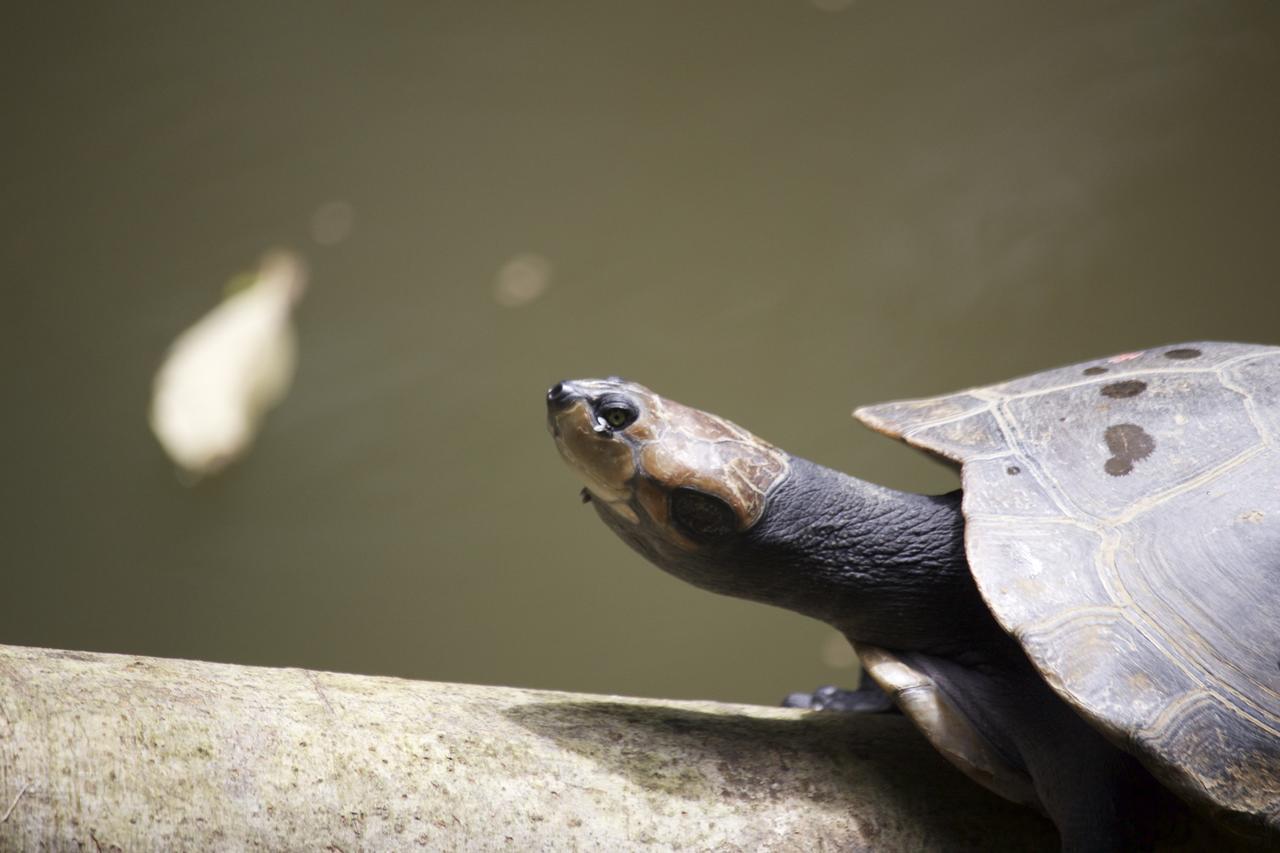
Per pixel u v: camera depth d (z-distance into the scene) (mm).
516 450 9047
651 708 2117
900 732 2180
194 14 9898
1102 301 8086
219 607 8969
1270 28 7836
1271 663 1825
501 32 9562
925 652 2193
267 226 9664
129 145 9812
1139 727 1745
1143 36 8148
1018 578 1930
